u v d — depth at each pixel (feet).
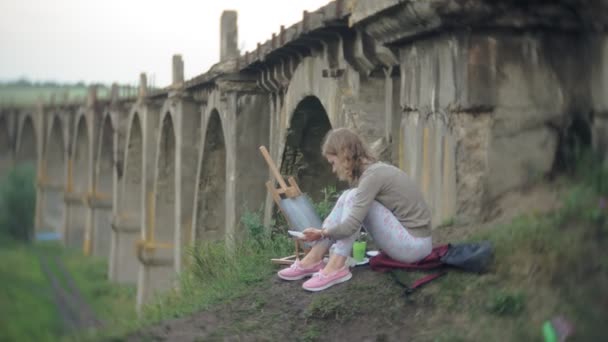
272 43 38.55
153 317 24.50
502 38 20.16
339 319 18.37
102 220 115.55
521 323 15.24
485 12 19.40
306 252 23.56
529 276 16.33
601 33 19.19
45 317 28.96
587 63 19.99
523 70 20.25
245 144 48.44
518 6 19.52
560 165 20.20
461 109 20.17
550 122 20.33
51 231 132.26
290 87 39.58
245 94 48.39
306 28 31.96
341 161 19.94
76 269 82.99
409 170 23.08
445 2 19.22
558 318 14.66
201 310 21.72
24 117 135.13
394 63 27.66
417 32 21.33
